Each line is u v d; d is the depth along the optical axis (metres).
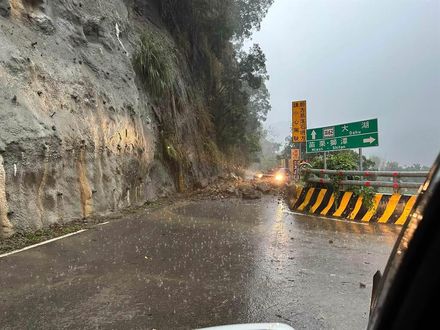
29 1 10.92
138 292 4.98
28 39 10.16
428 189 1.15
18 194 7.96
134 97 15.05
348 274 5.78
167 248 7.33
